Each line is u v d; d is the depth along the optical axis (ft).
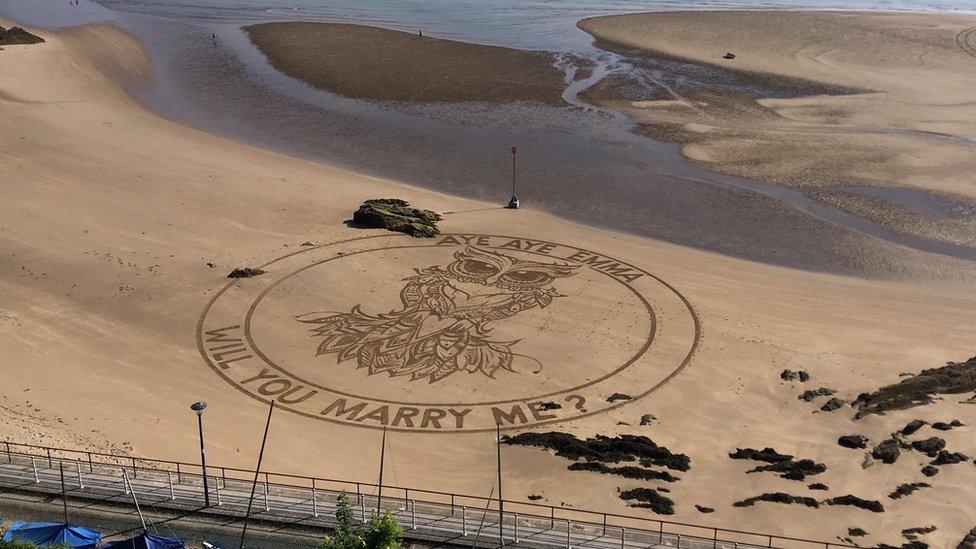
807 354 191.31
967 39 481.05
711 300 214.90
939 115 364.38
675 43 483.92
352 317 203.00
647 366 186.09
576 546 124.77
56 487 131.54
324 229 249.75
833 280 229.45
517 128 348.59
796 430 164.96
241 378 179.42
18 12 515.09
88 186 271.90
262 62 440.86
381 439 160.45
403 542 124.26
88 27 483.92
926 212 271.90
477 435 162.20
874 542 134.10
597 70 430.20
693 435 163.12
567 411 170.09
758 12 571.28
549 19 562.25
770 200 279.49
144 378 177.78
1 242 231.71
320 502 132.46
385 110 369.71
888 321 207.41
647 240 250.57
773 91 398.83
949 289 226.38
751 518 139.23
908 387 176.96
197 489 134.21
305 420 165.68
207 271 222.48
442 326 199.93
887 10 608.60
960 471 151.94
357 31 505.66
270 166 303.27
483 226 255.70
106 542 119.75
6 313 199.52
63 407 163.12
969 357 191.31
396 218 252.42
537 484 147.33
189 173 289.53
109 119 343.67
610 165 309.83
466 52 460.14
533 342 193.88
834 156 318.65
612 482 147.95
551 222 260.83
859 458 155.94
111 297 208.95
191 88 397.80
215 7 589.73
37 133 315.99
